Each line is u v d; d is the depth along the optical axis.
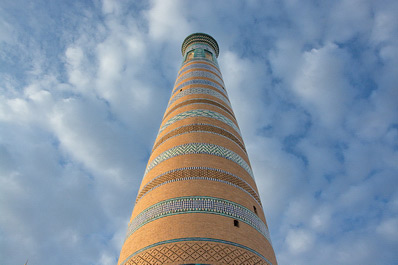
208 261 11.62
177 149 16.72
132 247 13.14
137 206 15.37
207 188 14.37
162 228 12.88
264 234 14.34
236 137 18.88
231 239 12.58
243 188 15.48
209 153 16.33
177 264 11.50
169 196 14.14
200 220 12.93
